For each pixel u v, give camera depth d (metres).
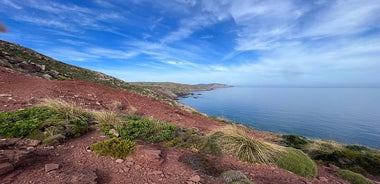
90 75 34.72
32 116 5.66
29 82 11.16
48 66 28.77
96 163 4.04
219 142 6.22
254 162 5.62
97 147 4.54
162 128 6.30
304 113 52.88
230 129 6.97
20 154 3.59
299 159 5.84
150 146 5.19
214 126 10.62
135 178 3.72
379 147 23.42
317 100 108.44
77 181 3.22
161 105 13.06
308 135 28.31
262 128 31.53
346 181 5.97
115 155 4.35
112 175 3.73
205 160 4.89
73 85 12.13
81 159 4.11
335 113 54.88
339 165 7.86
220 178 4.14
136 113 10.11
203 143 5.81
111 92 12.82
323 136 28.11
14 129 4.73
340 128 33.84
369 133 30.52
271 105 73.06
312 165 5.81
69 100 9.40
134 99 12.66
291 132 29.72
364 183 5.89
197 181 3.84
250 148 5.93
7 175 3.16
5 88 9.23
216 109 54.94
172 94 107.62
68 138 5.02
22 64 19.70
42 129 5.04
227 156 5.70
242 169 5.10
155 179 3.76
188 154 5.11
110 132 5.63
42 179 3.19
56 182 3.14
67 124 5.42
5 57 19.34
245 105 69.00
